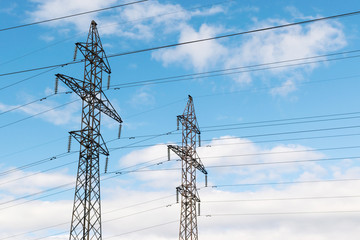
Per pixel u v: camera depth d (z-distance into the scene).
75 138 63.81
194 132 84.69
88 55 68.12
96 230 60.59
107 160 66.06
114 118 69.00
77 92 65.69
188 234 78.19
